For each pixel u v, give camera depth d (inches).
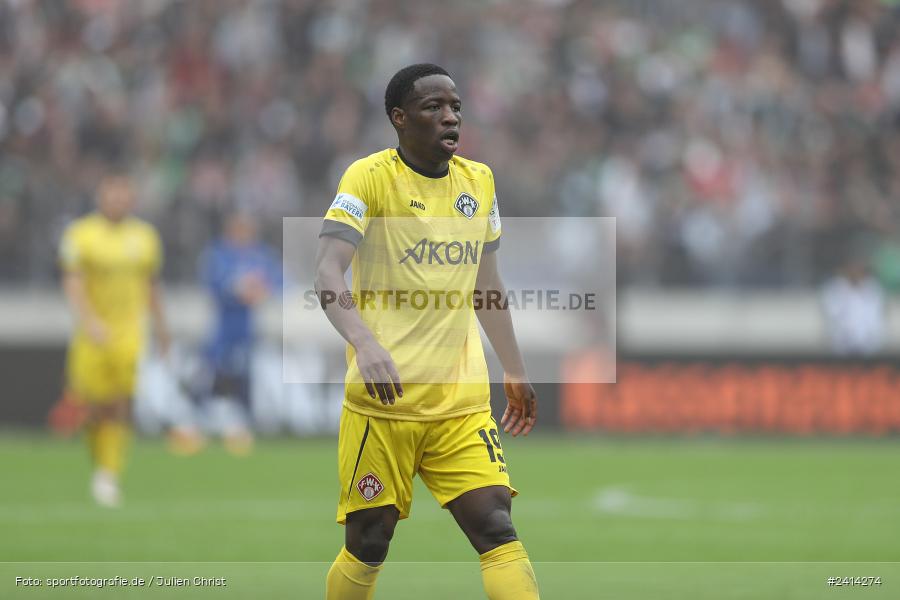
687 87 2819.9
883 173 2716.5
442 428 619.5
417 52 2824.8
